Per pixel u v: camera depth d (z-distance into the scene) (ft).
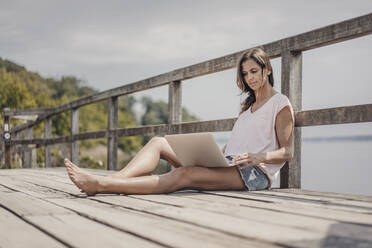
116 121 17.28
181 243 3.61
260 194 7.43
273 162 7.75
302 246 3.48
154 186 7.29
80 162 60.49
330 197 7.07
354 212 5.34
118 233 4.09
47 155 23.93
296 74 9.31
